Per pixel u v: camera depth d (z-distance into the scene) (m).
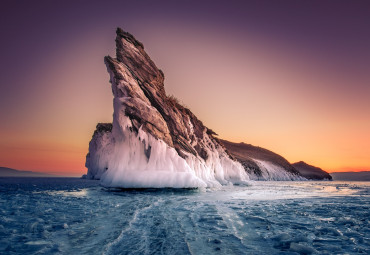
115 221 5.91
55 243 4.14
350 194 15.13
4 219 6.12
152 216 6.65
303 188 21.17
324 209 8.44
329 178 72.00
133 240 4.34
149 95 18.81
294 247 3.96
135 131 16.19
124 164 15.80
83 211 7.37
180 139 18.94
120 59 18.52
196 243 4.22
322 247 4.18
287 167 63.00
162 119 17.47
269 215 7.08
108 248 3.86
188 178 15.41
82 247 3.92
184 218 6.39
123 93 16.86
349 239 4.71
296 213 7.49
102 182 16.61
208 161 21.30
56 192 14.48
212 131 25.62
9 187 20.17
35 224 5.44
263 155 64.88
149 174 15.12
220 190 16.39
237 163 26.67
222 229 5.26
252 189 18.23
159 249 3.85
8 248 3.88
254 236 4.79
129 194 12.90
